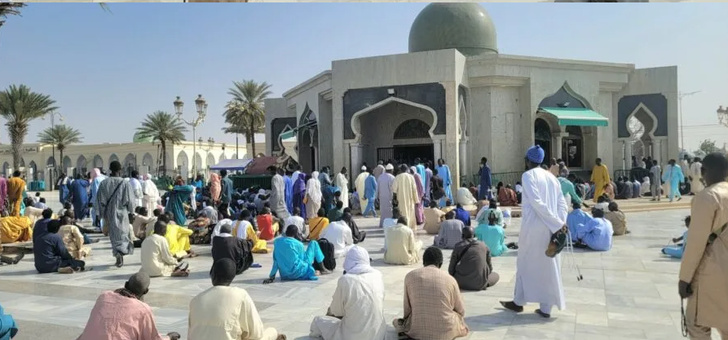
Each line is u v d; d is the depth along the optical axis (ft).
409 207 41.93
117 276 27.66
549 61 71.61
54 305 21.61
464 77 68.69
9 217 38.27
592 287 23.35
